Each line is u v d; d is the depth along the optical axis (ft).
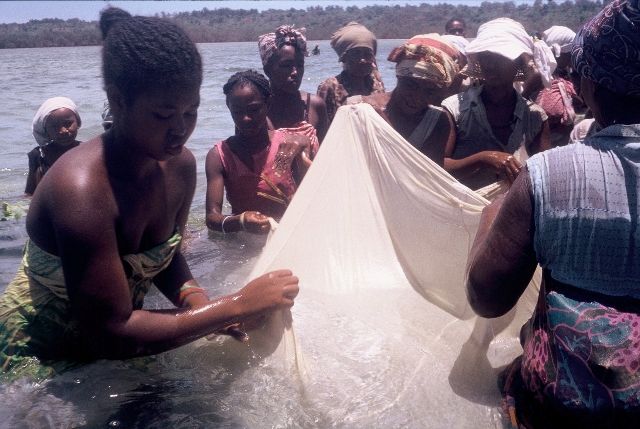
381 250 11.19
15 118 38.99
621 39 6.11
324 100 18.92
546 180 6.38
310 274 10.96
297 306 10.66
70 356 8.99
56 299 8.61
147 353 8.05
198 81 7.55
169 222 8.97
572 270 6.42
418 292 10.82
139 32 7.30
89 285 7.66
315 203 11.05
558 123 19.29
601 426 6.28
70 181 7.56
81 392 8.54
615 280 6.29
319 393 8.55
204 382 8.88
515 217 6.62
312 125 17.16
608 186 6.16
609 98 6.48
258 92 14.17
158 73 7.22
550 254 6.50
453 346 9.73
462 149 13.67
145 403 8.38
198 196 19.89
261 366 9.18
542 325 6.88
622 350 6.20
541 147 13.78
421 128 12.89
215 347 9.64
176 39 7.35
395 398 8.46
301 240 10.91
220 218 14.47
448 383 8.78
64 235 7.58
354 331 10.05
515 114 13.47
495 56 12.82
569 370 6.40
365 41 18.57
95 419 8.06
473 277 7.11
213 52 179.22
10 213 18.12
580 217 6.22
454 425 7.96
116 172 7.92
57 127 17.75
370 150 10.89
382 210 11.08
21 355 8.74
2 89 60.54
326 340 9.77
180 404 8.37
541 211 6.40
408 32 437.58
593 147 6.31
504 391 7.89
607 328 6.27
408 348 9.61
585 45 6.45
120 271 7.84
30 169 18.61
